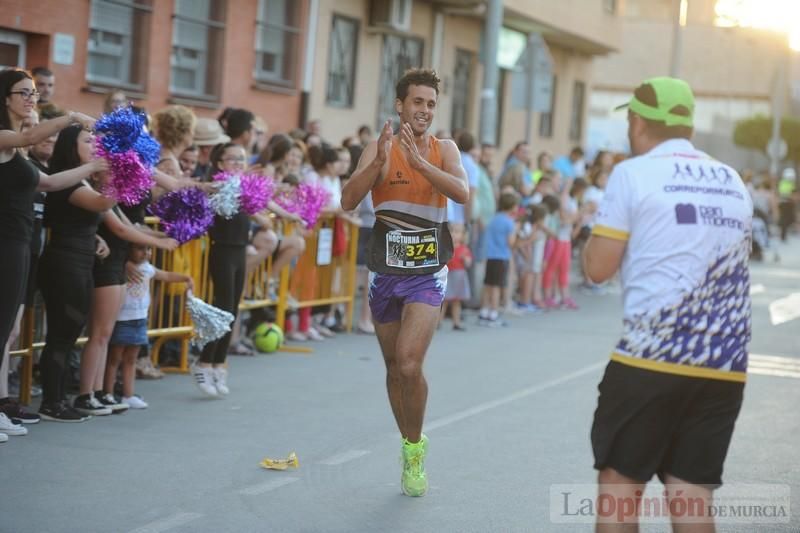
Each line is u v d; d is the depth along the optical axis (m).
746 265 5.03
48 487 7.20
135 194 8.47
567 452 8.77
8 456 7.89
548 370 12.89
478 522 6.81
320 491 7.40
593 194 22.03
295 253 13.12
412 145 6.85
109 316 9.19
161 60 17.88
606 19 33.91
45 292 8.80
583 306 20.11
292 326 13.95
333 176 14.14
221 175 10.04
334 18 22.38
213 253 10.25
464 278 15.73
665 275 4.91
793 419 10.41
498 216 16.55
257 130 15.16
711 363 4.88
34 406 9.49
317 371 12.00
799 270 31.42
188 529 6.45
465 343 14.73
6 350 8.65
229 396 10.48
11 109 7.91
